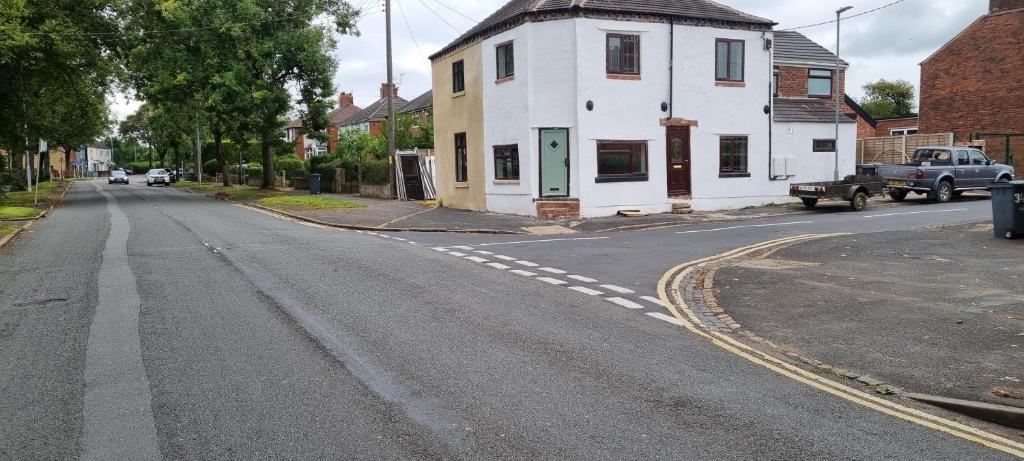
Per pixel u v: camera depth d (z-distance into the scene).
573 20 20.97
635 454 4.52
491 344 7.14
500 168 23.03
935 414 5.31
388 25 30.28
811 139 25.58
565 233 18.22
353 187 36.09
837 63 25.45
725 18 23.12
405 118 44.16
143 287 10.12
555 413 5.24
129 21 34.03
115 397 5.57
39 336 7.43
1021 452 4.63
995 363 6.27
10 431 4.92
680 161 23.02
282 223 20.91
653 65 22.11
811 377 6.16
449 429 4.92
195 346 7.02
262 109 33.09
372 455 4.50
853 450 4.62
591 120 21.28
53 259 13.15
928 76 36.59
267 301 9.13
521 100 21.59
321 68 34.25
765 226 18.86
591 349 7.01
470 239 16.83
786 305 8.88
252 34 33.41
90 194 43.38
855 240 14.52
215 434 4.84
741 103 23.84
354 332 7.57
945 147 25.81
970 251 12.55
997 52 33.75
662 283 10.70
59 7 30.45
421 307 8.85
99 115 41.97
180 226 19.70
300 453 4.53
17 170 45.97
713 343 7.29
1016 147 32.97
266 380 5.98
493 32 22.62
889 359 6.54
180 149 85.88
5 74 28.61
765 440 4.77
